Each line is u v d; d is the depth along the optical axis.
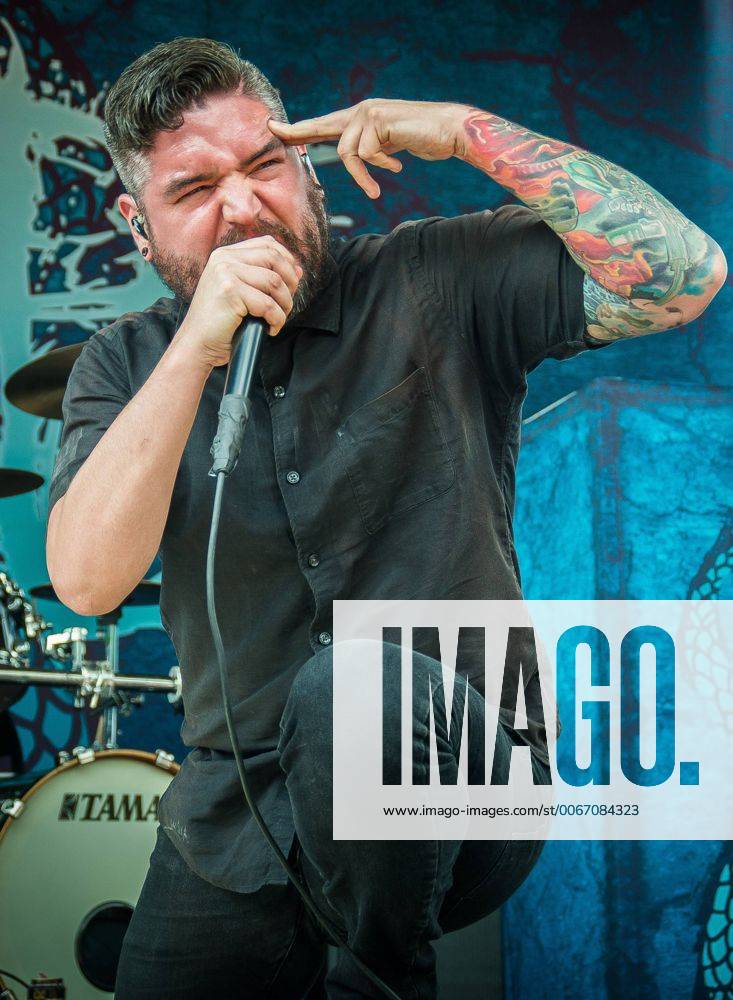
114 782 2.83
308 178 1.30
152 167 1.23
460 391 1.31
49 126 4.38
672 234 1.17
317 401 1.30
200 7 4.59
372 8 4.73
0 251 4.26
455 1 4.79
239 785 1.29
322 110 4.62
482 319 1.33
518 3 4.84
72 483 1.18
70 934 2.70
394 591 1.26
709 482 2.35
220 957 1.34
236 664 1.30
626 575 2.29
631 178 1.21
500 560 1.28
